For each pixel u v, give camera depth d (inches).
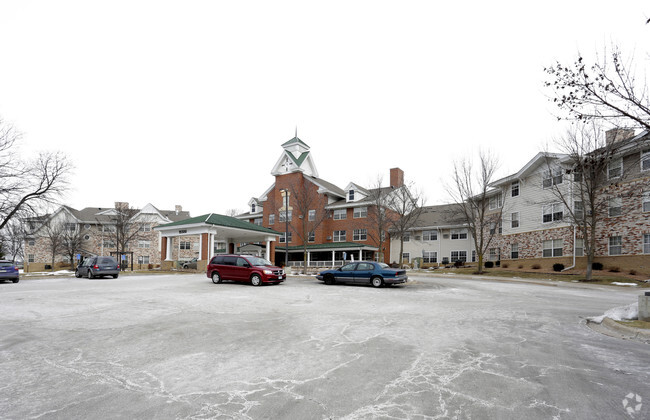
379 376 201.0
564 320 371.6
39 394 176.6
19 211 1043.3
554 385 188.5
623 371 210.7
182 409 160.2
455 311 425.1
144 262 2074.3
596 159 416.5
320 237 1830.7
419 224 1680.6
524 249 1226.0
